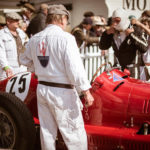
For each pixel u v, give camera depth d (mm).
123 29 5141
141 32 5246
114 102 3807
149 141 3445
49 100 3293
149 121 3609
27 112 3742
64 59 3174
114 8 10938
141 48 5156
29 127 3699
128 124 3732
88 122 3945
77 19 12172
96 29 9508
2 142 3957
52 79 3287
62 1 12828
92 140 3795
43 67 3322
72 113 3332
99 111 3869
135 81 4273
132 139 3537
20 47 5703
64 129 3340
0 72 5773
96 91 3912
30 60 3576
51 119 3404
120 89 3920
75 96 3354
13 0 14797
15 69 5680
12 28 5590
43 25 7234
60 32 3266
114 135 3639
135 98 3764
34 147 4148
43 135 3400
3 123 3896
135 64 5758
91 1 11414
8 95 3863
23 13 8695
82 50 8328
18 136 3709
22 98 4301
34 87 4250
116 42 5410
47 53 3260
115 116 3787
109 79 4070
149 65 6023
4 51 5477
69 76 3189
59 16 3336
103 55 9016
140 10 11812
